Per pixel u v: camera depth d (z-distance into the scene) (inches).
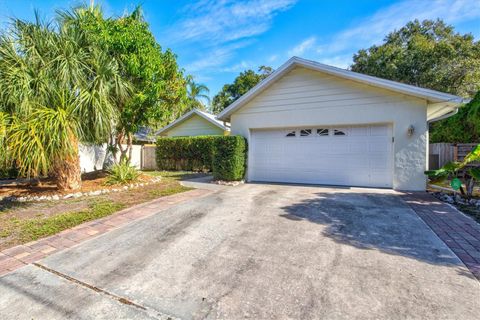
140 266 120.3
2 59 247.1
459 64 598.2
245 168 369.7
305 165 345.4
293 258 125.3
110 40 305.7
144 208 222.5
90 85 271.9
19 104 237.3
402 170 288.7
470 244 138.7
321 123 325.4
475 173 233.0
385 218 186.5
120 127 355.6
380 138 304.0
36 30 261.1
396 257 124.4
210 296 95.7
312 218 189.0
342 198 251.9
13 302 94.3
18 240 152.9
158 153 623.8
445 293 94.3
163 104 413.1
